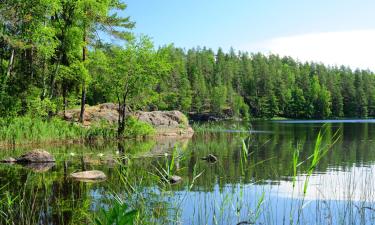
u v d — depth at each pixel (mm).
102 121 30891
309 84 109375
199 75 99312
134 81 29766
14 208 8484
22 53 28281
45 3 25391
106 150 20594
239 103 88125
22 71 28312
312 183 11625
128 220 3258
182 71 90062
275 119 92062
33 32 25656
